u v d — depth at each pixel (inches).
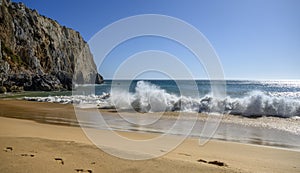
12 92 1300.4
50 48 2237.9
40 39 2128.4
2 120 338.3
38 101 675.4
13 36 1834.4
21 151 152.8
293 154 198.7
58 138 221.8
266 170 148.6
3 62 1434.5
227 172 131.4
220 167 141.3
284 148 220.7
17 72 1615.4
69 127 309.7
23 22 1977.1
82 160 140.4
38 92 1327.5
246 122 354.0
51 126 311.3
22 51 1868.8
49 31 2304.4
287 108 411.5
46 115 423.5
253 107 424.5
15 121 338.3
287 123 347.3
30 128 281.0
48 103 618.8
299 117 389.4
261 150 212.2
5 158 136.8
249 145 231.5
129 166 134.0
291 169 155.0
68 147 169.6
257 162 169.9
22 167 123.6
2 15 1784.0
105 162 138.8
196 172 128.7
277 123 347.9
